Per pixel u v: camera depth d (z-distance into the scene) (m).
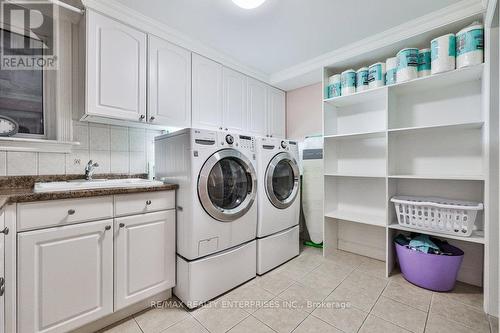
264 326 1.35
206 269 1.57
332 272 2.03
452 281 1.66
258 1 1.43
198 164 1.54
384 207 2.26
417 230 1.79
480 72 1.62
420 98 2.03
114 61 1.56
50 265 1.14
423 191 2.02
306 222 2.70
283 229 2.20
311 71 2.43
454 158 1.87
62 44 1.66
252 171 1.89
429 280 1.70
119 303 1.36
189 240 1.52
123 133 2.00
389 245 1.95
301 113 2.93
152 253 1.50
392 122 2.02
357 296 1.65
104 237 1.30
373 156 2.34
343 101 2.36
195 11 1.63
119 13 1.58
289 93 3.07
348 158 2.50
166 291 1.62
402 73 1.81
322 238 2.55
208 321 1.40
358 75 2.12
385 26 1.82
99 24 1.50
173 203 1.62
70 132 1.70
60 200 1.17
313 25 1.80
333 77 2.30
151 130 2.16
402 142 2.12
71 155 1.73
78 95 1.64
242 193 1.91
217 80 2.22
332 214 2.37
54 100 1.68
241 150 1.83
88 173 1.73
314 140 2.71
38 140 1.57
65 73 1.67
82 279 1.23
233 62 2.35
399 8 1.61
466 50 1.55
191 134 1.53
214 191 1.71
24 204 1.07
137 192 1.43
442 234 1.67
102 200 1.30
